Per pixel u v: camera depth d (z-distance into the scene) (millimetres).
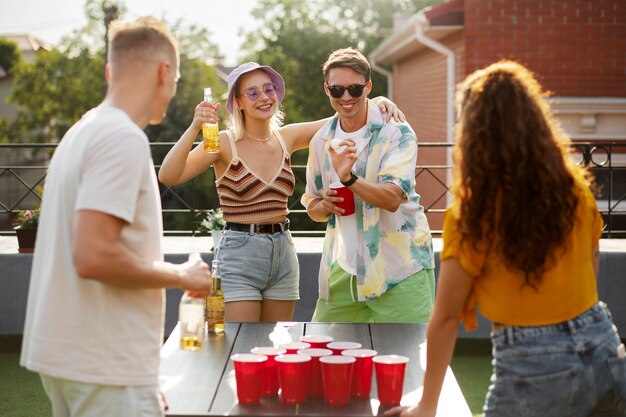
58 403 2369
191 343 2902
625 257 5527
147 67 2332
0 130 24109
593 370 2211
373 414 2426
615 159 9203
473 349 5750
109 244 2164
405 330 3309
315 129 4137
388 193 3578
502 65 2291
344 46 21688
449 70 10586
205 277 2398
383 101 3852
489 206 2197
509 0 9680
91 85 23562
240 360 2492
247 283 3957
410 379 2725
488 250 2225
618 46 9688
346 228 3783
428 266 3793
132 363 2270
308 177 3963
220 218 5551
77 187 2221
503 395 2240
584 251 2268
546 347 2205
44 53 24188
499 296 2250
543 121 2219
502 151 2180
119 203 2178
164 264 2316
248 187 3957
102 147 2195
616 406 2287
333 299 3877
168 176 3887
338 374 2482
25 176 23078
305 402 2523
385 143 3719
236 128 3984
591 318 2260
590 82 9727
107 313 2246
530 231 2162
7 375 5164
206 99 3863
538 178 2174
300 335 3244
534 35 9711
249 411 2443
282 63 21047
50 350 2246
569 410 2211
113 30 2373
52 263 2268
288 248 4062
